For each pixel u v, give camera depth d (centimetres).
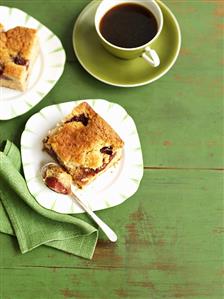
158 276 67
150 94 76
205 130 74
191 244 69
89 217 69
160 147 73
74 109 71
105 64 75
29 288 66
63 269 67
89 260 68
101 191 70
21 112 72
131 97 75
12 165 69
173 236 69
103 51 76
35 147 71
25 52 72
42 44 76
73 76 76
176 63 77
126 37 73
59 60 75
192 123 75
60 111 73
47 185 69
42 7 79
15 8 77
